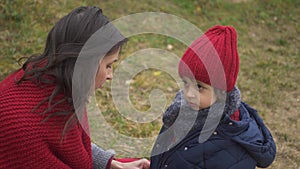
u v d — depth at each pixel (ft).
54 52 4.96
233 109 5.77
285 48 19.48
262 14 22.62
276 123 13.16
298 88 15.48
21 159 5.28
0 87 5.47
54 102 5.21
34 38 14.57
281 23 22.26
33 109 5.18
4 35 14.33
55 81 5.17
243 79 15.62
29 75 5.30
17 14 15.34
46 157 5.36
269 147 5.82
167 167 6.15
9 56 13.34
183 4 21.44
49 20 15.93
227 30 5.64
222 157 5.62
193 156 5.75
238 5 23.09
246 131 5.73
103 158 7.15
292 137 12.48
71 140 5.54
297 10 24.03
